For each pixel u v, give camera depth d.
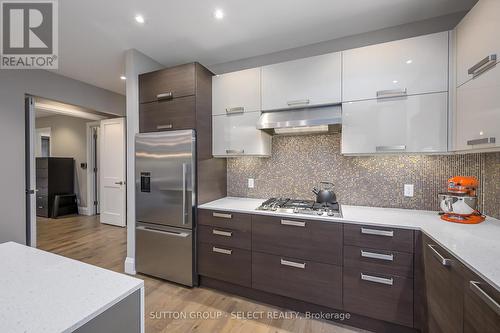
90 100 3.54
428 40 1.64
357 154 1.88
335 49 2.26
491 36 1.23
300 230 1.78
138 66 2.48
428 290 1.33
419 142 1.66
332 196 2.11
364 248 1.59
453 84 1.57
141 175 2.38
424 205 1.95
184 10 1.82
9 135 2.57
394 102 1.73
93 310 0.63
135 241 2.46
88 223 4.46
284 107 2.08
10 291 0.71
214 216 2.11
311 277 1.75
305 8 1.80
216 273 2.11
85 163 5.17
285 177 2.48
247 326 1.69
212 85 2.45
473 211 1.50
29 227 2.73
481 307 0.87
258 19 1.94
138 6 1.76
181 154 2.18
